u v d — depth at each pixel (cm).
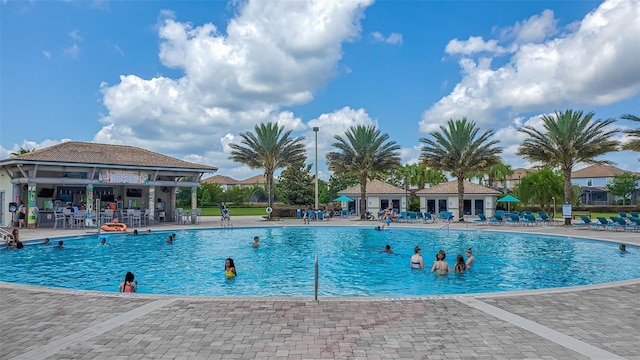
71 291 908
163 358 538
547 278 1389
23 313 743
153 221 3431
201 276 1434
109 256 1870
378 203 4869
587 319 707
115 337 618
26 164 2816
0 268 1572
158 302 815
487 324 678
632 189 6931
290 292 1199
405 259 1819
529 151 3378
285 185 6406
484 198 4575
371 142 4066
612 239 2216
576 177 8275
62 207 3003
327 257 1867
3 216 3089
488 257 1838
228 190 9006
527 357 543
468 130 3775
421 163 3988
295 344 587
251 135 4281
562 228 3012
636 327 666
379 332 638
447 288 1252
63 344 589
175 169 3431
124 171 3186
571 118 3228
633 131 2888
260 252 2025
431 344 589
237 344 587
